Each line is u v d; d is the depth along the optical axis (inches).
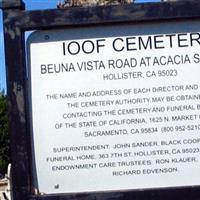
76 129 111.5
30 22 112.6
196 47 112.1
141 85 111.7
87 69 112.3
